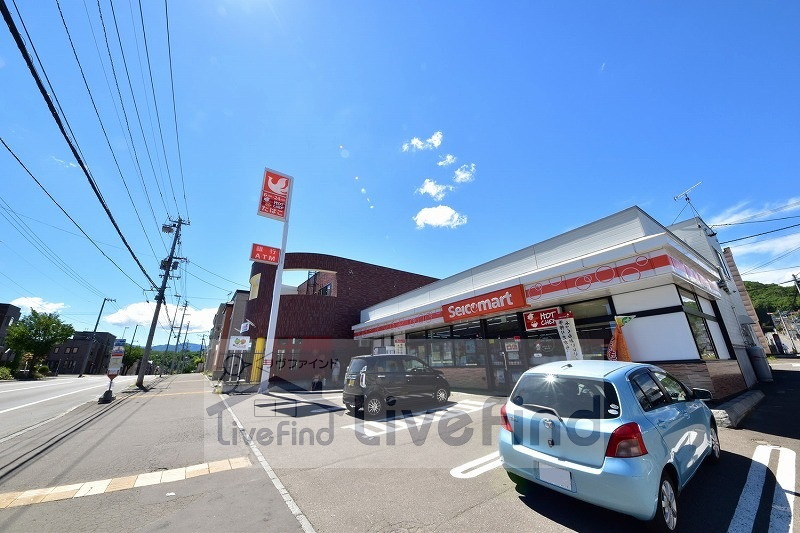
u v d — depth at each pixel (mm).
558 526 3082
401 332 17438
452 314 12750
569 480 3068
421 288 15719
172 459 5324
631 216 8125
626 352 8195
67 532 3154
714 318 10531
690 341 7410
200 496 3932
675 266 7348
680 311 7625
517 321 11164
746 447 5117
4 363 32375
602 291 8578
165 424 8031
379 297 24172
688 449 3615
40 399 13398
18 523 3316
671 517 2953
